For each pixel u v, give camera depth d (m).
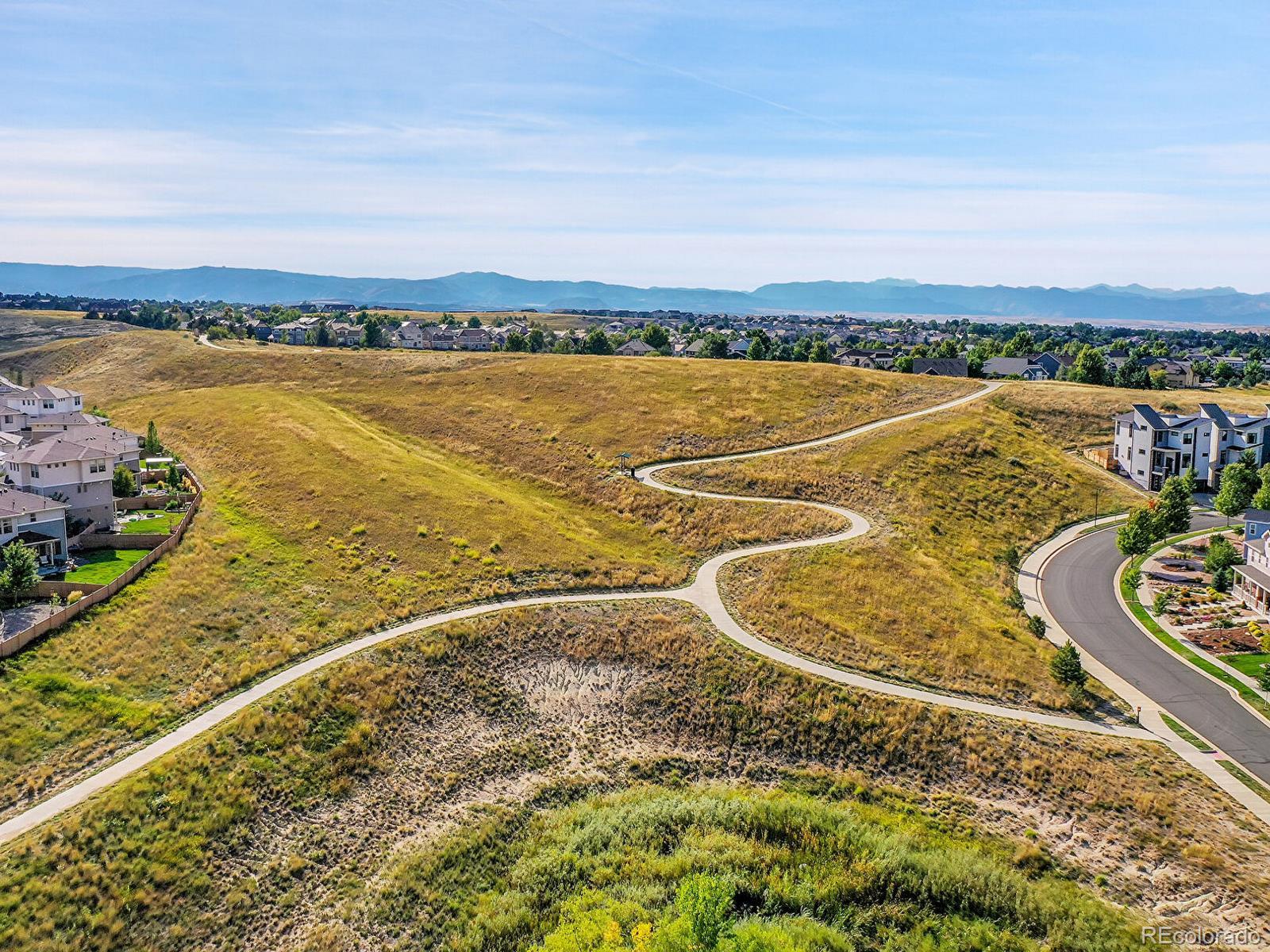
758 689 49.94
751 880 36.09
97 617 55.06
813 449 90.88
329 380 134.38
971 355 167.38
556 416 105.06
